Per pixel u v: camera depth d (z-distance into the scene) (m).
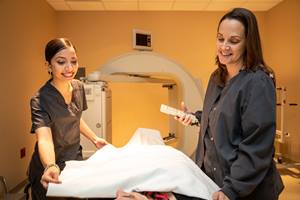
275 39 4.28
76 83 1.58
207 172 1.24
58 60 1.33
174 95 2.64
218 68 1.27
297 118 3.74
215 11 4.45
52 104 1.43
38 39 3.67
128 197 0.84
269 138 0.99
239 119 1.08
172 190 0.90
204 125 1.29
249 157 0.99
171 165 0.97
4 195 2.32
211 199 0.96
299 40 3.63
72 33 4.40
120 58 2.32
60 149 1.54
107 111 2.32
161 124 4.52
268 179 1.09
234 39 1.08
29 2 3.37
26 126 3.28
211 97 1.28
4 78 2.75
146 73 2.36
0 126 2.68
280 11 4.09
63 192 0.89
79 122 1.60
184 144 2.28
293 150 3.83
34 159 1.51
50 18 4.13
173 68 2.33
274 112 1.00
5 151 2.78
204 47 4.47
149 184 0.90
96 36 4.41
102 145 1.62
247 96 1.04
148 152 1.14
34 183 1.51
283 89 3.61
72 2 4.00
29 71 3.38
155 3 4.07
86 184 0.90
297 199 2.69
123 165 1.01
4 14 2.76
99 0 3.92
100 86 2.20
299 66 3.65
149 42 2.54
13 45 2.95
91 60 4.42
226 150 1.11
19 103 3.10
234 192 0.99
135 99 4.51
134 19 4.42
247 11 1.08
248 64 1.09
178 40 4.46
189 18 4.45
